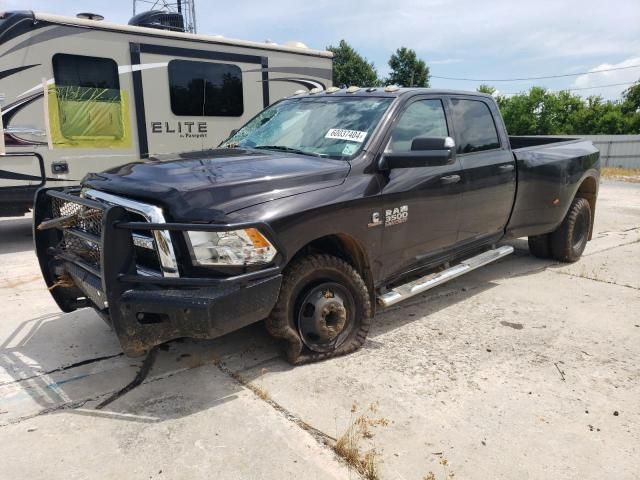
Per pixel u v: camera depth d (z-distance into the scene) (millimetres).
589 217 6762
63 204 3789
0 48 6766
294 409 3141
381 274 4086
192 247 3000
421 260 4453
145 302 2918
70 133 7441
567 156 6047
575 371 3680
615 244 7742
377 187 3865
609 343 4148
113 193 3367
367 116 4227
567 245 6402
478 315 4715
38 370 3609
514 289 5469
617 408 3215
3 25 6781
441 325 4477
